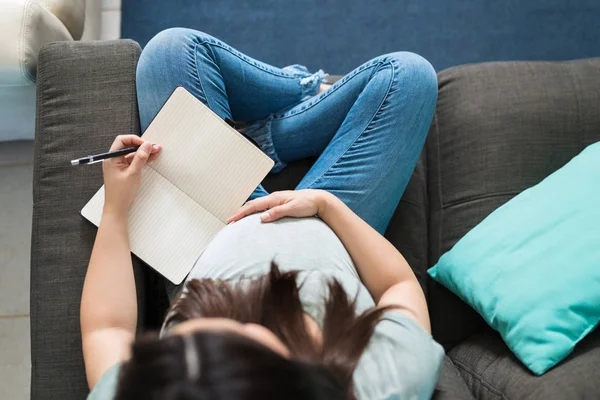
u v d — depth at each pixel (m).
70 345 0.95
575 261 0.97
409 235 1.19
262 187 1.14
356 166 1.06
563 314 0.94
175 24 1.64
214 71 1.09
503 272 1.02
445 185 1.22
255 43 1.63
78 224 1.00
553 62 1.26
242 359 0.46
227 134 1.00
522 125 1.19
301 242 0.83
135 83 1.08
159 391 0.45
